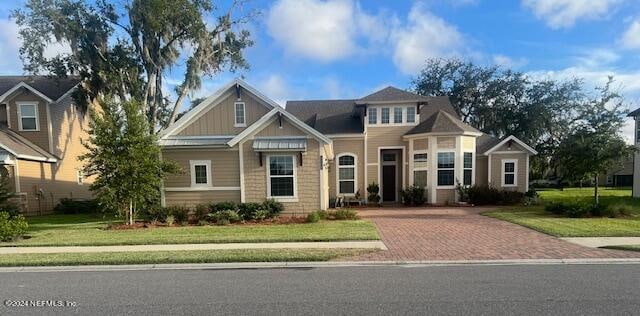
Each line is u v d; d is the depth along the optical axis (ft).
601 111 53.78
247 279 22.82
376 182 73.97
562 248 29.91
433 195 67.92
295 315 16.62
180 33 76.33
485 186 68.85
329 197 71.77
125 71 73.36
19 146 65.46
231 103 56.90
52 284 22.25
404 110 73.46
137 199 45.52
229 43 84.33
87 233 40.11
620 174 147.02
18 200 61.98
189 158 53.78
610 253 28.14
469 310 16.93
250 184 53.42
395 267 25.23
